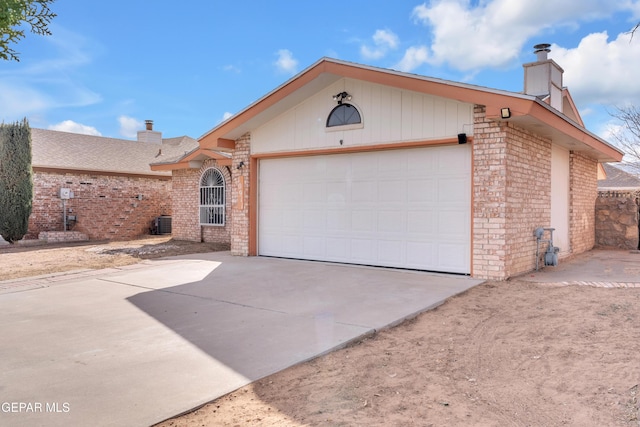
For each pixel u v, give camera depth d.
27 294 7.25
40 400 3.42
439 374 3.96
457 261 8.27
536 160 9.00
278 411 3.31
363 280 7.93
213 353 4.45
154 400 3.42
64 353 4.47
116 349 4.59
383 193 9.23
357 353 4.51
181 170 16.59
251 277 8.41
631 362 3.89
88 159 18.98
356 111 9.37
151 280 8.30
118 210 19.39
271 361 4.23
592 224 13.66
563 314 5.48
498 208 7.61
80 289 7.60
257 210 11.39
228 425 3.11
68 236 17.05
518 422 3.07
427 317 5.69
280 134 10.60
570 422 3.03
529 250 8.67
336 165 9.95
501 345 4.60
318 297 6.75
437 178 8.51
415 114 8.56
